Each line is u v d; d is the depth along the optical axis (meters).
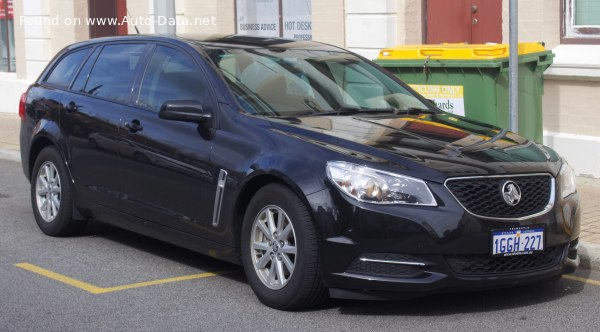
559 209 5.86
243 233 6.05
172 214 6.62
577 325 5.63
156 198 6.76
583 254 7.10
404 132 6.12
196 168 6.35
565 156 10.45
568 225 5.93
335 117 6.45
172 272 6.90
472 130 6.45
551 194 5.86
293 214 5.65
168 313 5.87
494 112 8.66
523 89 9.10
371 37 12.39
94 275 6.81
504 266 5.62
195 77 6.73
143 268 7.01
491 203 5.56
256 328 5.54
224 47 7.01
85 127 7.46
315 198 5.53
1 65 20.12
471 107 8.75
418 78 9.04
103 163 7.27
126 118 7.06
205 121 6.39
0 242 7.87
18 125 16.45
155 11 11.45
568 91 10.45
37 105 8.14
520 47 9.01
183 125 6.58
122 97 7.27
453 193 5.45
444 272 5.40
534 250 5.68
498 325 5.61
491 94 8.63
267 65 6.87
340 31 12.95
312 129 6.00
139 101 7.10
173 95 6.82
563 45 10.62
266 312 5.86
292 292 5.70
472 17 11.68
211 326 5.60
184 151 6.46
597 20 10.36
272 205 5.82
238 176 6.02
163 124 6.73
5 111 18.77
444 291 5.46
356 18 12.55
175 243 6.74
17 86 18.38
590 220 8.16
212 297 6.22
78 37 17.83
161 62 7.11
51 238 8.01
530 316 5.81
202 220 6.36
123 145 7.03
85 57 7.98
